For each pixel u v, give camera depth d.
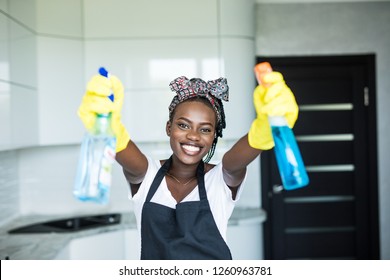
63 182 3.50
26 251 2.43
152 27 3.17
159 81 3.19
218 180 1.35
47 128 3.03
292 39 3.80
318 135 3.92
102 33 3.16
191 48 3.18
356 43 3.81
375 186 3.89
